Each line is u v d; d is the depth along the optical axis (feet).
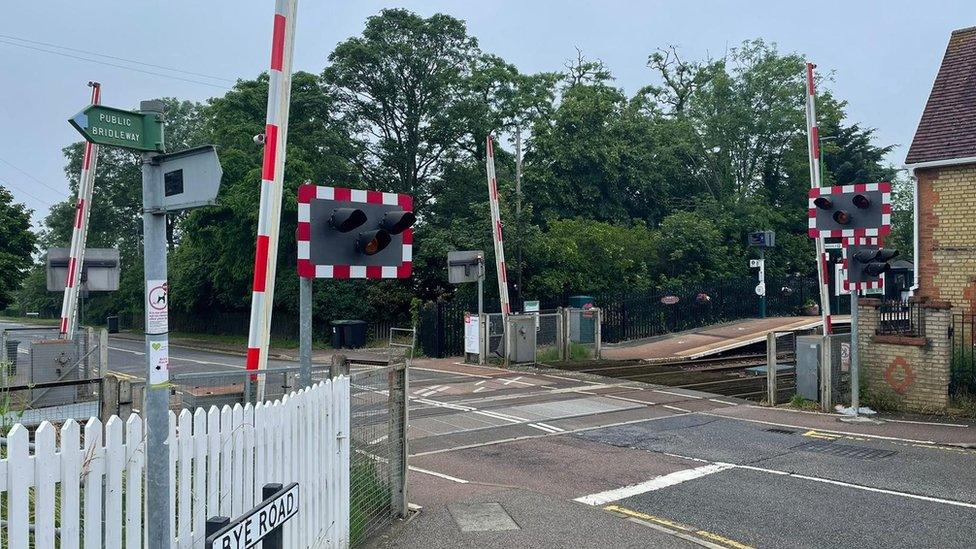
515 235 93.45
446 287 105.91
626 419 45.06
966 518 25.22
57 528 13.10
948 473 31.53
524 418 45.34
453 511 25.02
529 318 71.97
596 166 124.98
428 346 83.51
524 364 71.20
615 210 126.93
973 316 50.34
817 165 56.95
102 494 12.56
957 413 44.62
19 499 10.43
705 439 39.04
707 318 101.35
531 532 22.91
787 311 116.06
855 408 45.37
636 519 24.66
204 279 135.85
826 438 39.22
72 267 53.62
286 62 28.40
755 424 43.39
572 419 45.06
